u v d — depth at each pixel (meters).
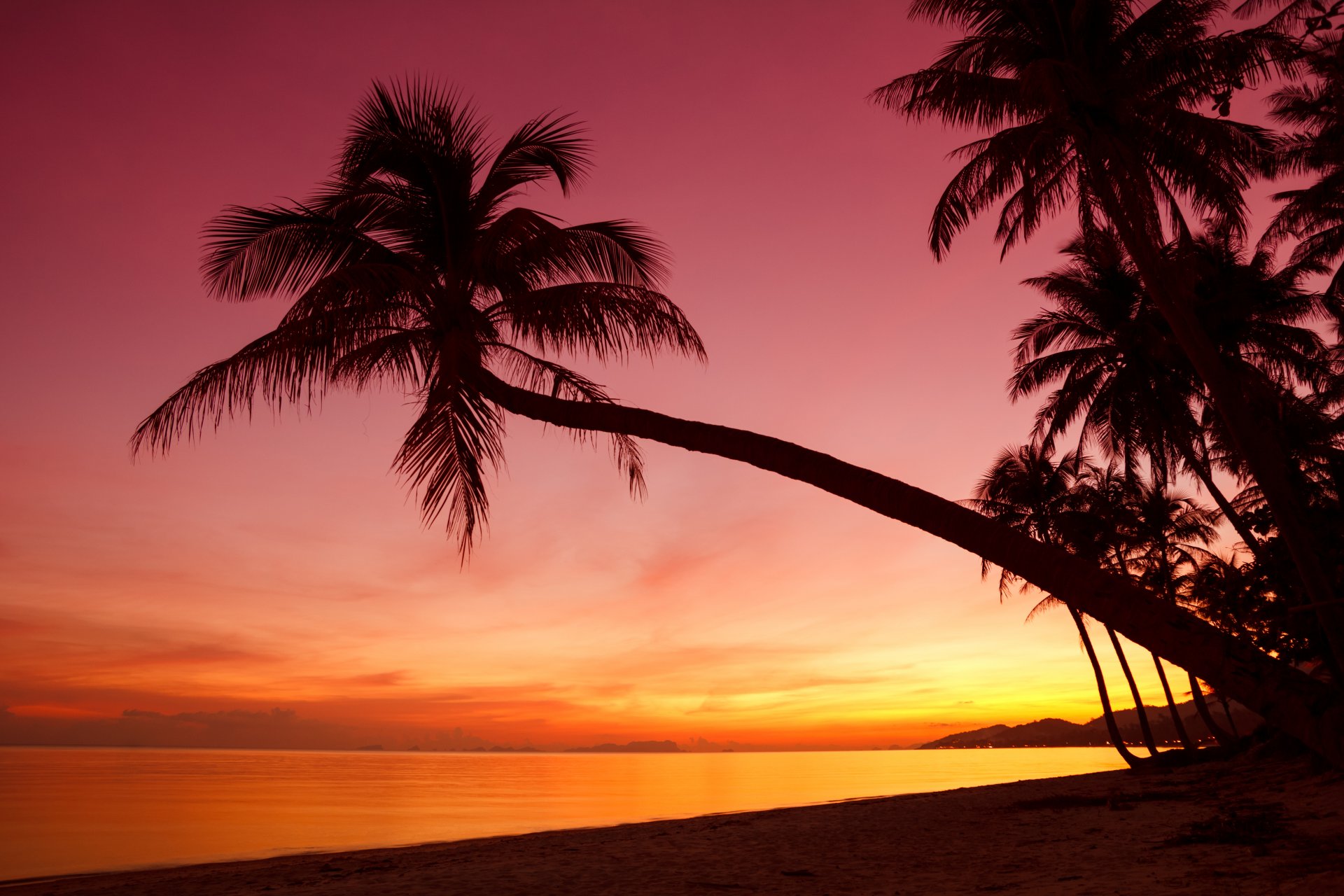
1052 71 10.09
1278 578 17.78
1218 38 11.80
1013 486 31.64
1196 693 31.88
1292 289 23.14
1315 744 4.85
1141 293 23.53
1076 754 194.50
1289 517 7.38
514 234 8.66
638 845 17.75
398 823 37.44
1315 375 23.48
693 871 12.65
